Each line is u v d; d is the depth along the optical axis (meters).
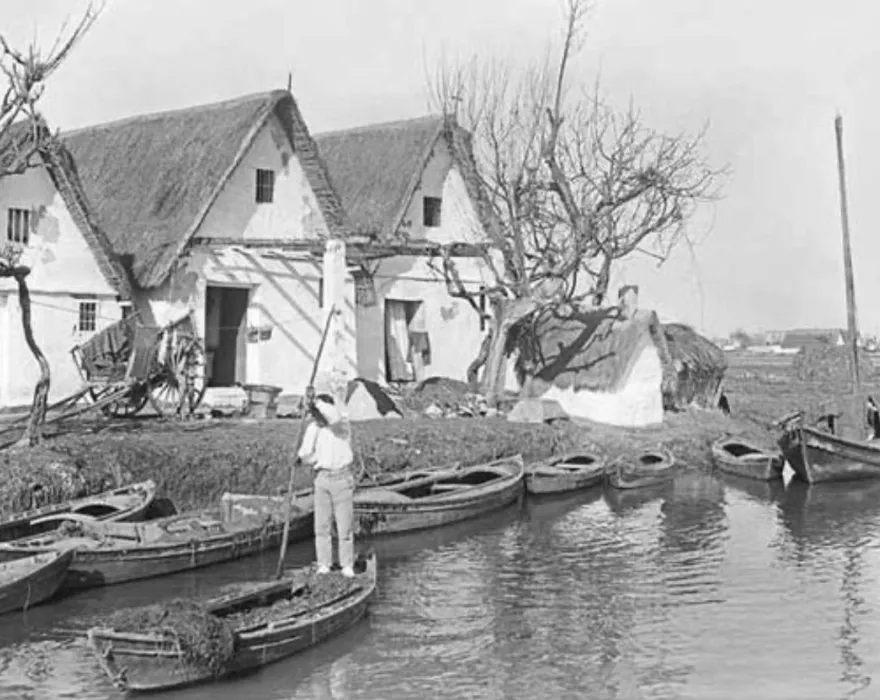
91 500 19.72
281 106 32.72
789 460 30.78
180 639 12.75
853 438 34.19
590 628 15.97
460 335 38.31
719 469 32.06
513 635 15.59
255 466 22.56
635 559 20.50
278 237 33.22
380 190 36.81
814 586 18.56
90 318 29.02
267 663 13.90
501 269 38.94
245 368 32.69
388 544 21.36
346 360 33.12
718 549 21.52
